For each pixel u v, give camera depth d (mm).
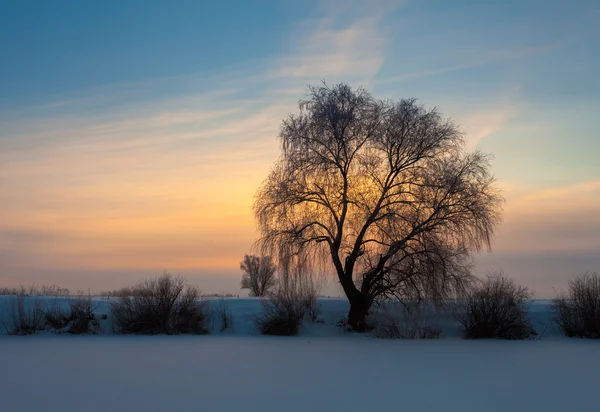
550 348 24688
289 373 17484
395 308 32219
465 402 13531
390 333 29453
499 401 13680
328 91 30891
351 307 31172
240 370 18141
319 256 31031
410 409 12836
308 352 22562
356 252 30344
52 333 29859
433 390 14906
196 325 30891
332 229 30422
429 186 29172
